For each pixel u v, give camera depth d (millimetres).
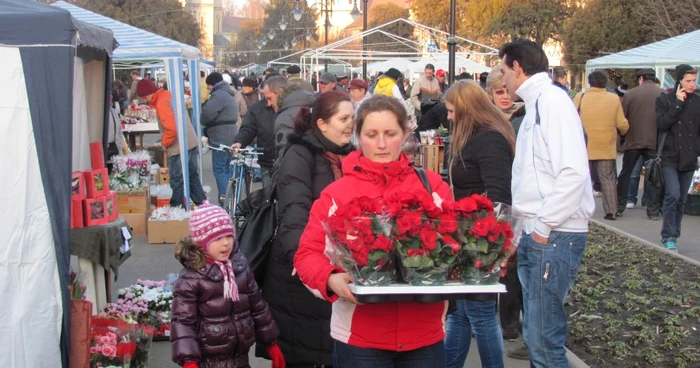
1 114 4227
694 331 6090
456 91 4762
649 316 6430
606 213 11758
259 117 10078
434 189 3305
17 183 4262
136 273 8195
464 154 4746
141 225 10141
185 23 56750
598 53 35812
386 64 31562
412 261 2828
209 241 4082
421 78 17969
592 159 11578
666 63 15477
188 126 11492
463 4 48500
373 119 3164
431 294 2854
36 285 4309
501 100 6086
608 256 8867
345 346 3092
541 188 4035
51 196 4336
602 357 5656
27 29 4227
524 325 4219
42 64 4273
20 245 4273
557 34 41969
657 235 10500
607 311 6699
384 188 3188
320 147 3953
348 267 2875
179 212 9945
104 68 6578
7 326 4234
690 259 8594
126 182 10094
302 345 4133
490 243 2904
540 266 4027
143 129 15445
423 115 11984
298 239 3770
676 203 9359
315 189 3934
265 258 4246
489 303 4562
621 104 11789
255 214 4309
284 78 9180
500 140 4664
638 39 34312
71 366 4586
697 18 26562
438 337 3156
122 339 4980
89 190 5363
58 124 4328
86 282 5371
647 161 11789
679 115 9312
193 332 4121
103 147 6695
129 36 11023
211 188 14922
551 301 4055
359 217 2809
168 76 10859
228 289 4113
